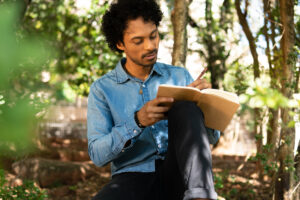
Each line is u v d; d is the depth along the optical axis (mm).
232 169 4477
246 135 7793
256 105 772
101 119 1616
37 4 5789
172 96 1257
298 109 2104
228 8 6309
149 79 1651
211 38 6141
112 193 1435
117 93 1636
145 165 1572
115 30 1549
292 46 2176
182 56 2953
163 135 1588
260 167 3814
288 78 2152
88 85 6062
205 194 1044
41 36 572
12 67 403
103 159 1490
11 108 469
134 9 1454
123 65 1723
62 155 5965
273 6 2646
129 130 1403
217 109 1325
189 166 1090
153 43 1483
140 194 1438
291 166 2121
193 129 1144
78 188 4297
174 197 1379
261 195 3152
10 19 409
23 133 465
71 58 5758
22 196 2117
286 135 2135
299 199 2238
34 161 4207
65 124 9555
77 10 5930
